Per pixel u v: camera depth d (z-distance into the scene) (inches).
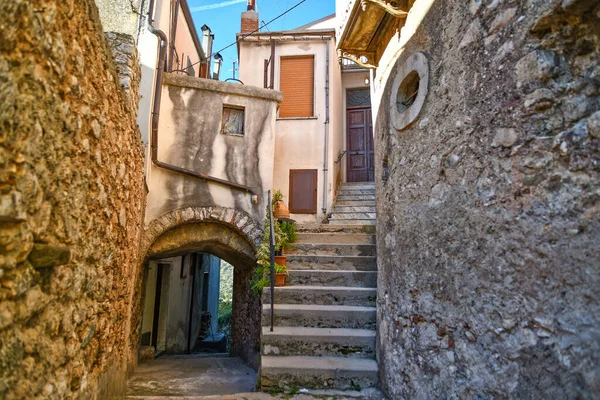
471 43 85.8
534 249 65.6
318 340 144.3
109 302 107.1
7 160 47.1
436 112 100.2
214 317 617.3
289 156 313.6
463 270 85.1
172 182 216.2
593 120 58.3
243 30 348.8
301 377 131.0
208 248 274.1
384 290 134.5
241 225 223.8
